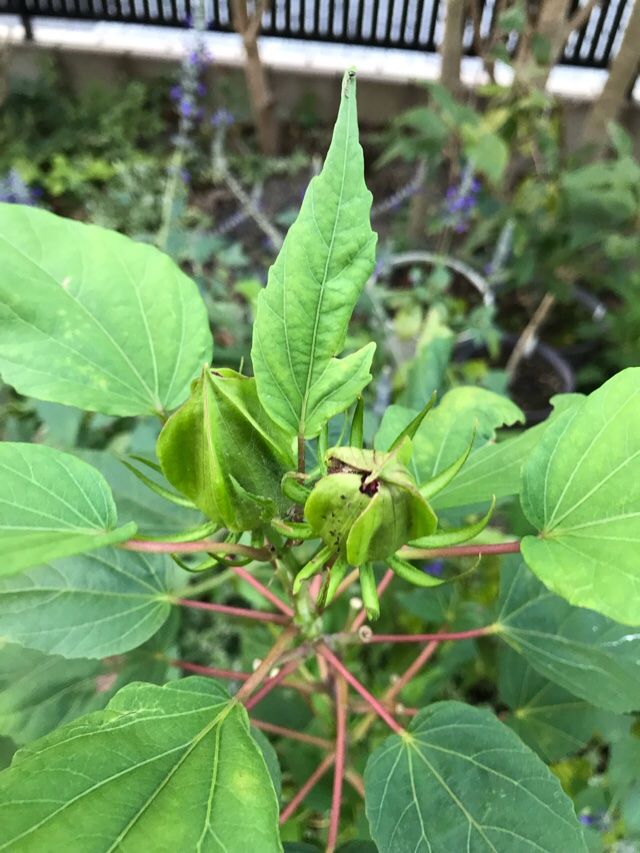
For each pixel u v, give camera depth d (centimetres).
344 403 20
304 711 40
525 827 21
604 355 89
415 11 120
